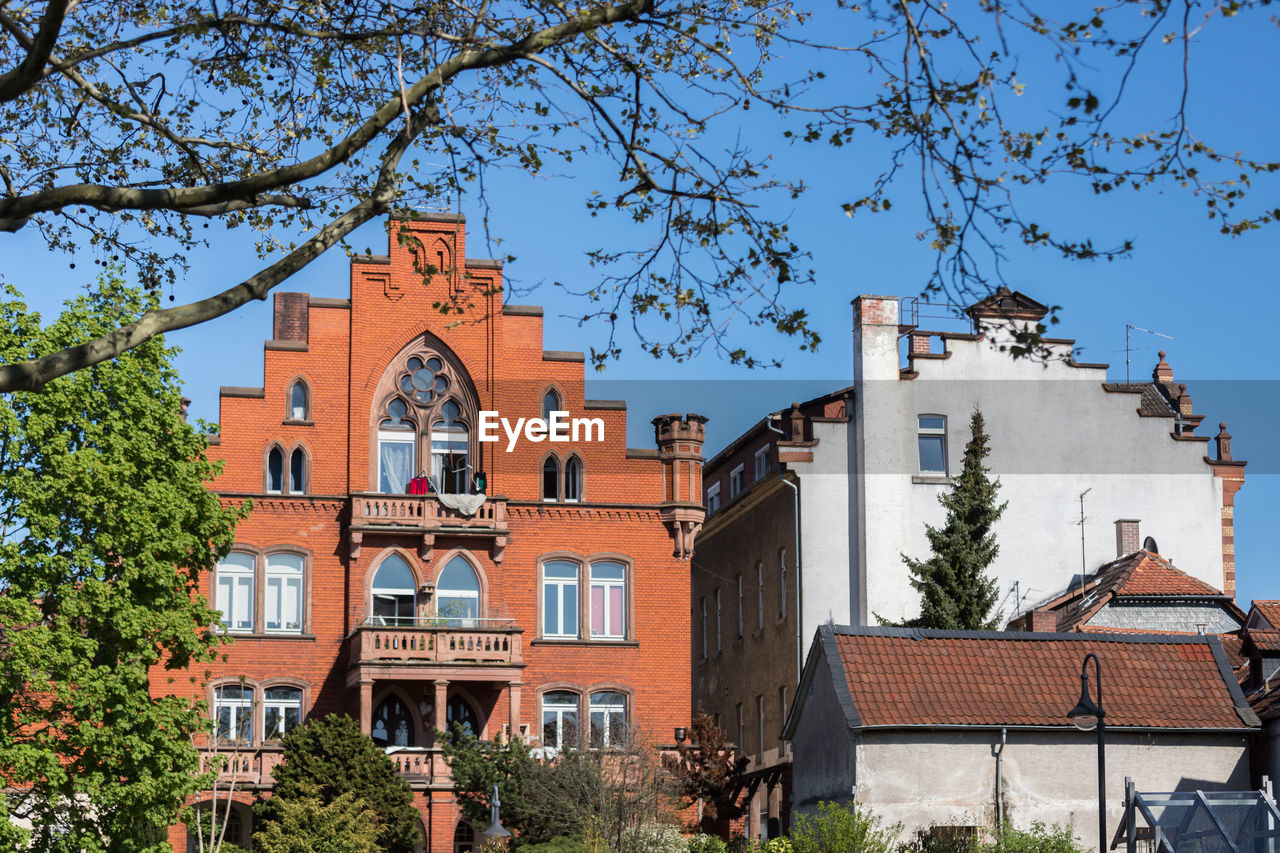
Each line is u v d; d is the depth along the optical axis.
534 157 15.17
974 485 48.44
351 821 38.97
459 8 14.53
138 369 37.66
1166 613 47.56
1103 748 29.05
